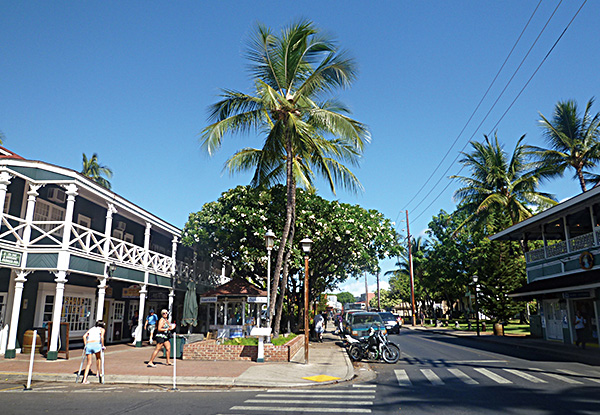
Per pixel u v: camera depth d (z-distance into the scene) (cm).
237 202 2389
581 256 1977
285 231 1770
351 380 1168
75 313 1942
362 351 1548
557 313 2322
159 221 2250
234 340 1686
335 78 1712
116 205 1866
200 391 1003
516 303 3006
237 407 813
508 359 1566
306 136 1672
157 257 2241
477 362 1481
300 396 934
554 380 1092
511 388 986
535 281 2462
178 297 2852
